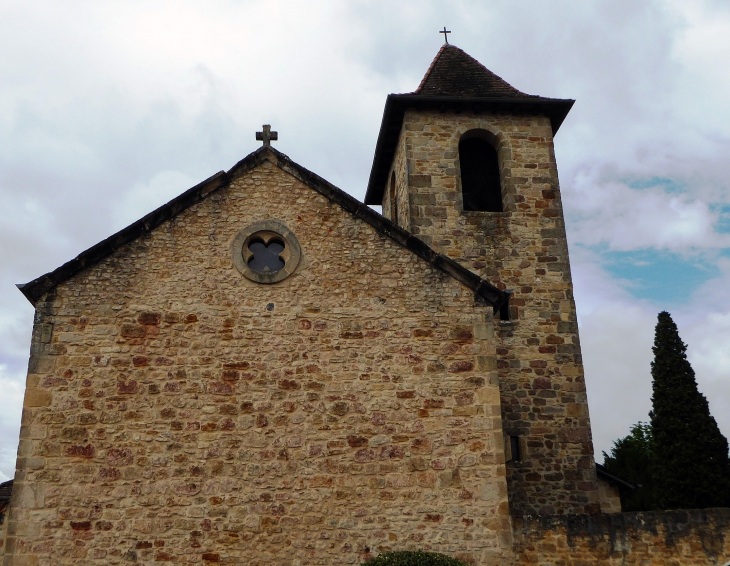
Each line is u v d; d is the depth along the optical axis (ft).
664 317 77.51
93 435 35.24
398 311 39.11
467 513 35.73
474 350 38.63
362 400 37.32
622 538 36.32
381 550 34.73
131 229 38.73
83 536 33.65
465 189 60.08
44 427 35.04
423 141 57.11
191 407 36.29
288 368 37.52
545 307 52.01
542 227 54.75
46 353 36.17
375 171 66.95
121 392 36.11
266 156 41.70
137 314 37.50
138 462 35.06
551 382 49.65
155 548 33.86
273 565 34.09
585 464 47.52
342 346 38.22
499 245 53.93
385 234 40.65
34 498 33.94
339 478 35.83
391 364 38.11
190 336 37.52
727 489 68.90
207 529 34.37
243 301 38.52
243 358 37.45
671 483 70.69
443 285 39.81
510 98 57.31
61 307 37.09
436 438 36.94
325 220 40.68
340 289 39.29
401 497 35.78
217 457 35.60
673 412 72.84
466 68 63.10
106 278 37.93
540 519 36.55
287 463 35.86
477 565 34.81
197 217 39.83
